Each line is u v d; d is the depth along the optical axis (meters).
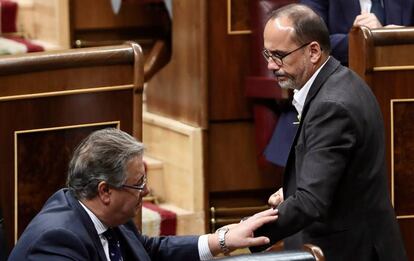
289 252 9.22
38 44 20.05
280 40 11.77
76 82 13.36
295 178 12.09
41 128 13.20
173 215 17.42
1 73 12.86
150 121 18.69
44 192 13.31
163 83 18.58
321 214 11.40
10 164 13.08
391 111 14.16
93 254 10.16
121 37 20.52
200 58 17.33
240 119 17.69
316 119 11.56
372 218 11.88
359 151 11.63
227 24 17.36
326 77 11.77
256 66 17.12
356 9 15.58
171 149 18.16
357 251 11.88
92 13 20.31
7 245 12.95
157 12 20.55
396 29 13.99
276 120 17.16
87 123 13.50
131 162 10.26
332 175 11.40
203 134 17.55
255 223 11.43
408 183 14.34
